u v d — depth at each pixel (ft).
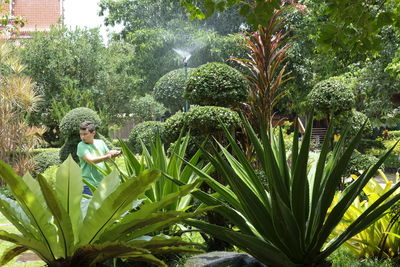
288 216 9.66
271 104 23.65
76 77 84.17
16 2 129.18
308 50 83.51
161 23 95.14
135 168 16.65
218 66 22.63
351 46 11.86
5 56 50.83
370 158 26.13
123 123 90.58
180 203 16.29
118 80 86.74
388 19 11.37
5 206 10.36
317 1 12.28
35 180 11.66
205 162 21.11
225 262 11.43
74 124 44.11
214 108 20.61
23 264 15.85
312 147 57.16
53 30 87.10
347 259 13.53
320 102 29.50
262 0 10.57
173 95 49.70
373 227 13.57
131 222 10.30
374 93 64.18
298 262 10.57
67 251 10.46
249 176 11.19
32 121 80.23
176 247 11.00
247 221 11.53
